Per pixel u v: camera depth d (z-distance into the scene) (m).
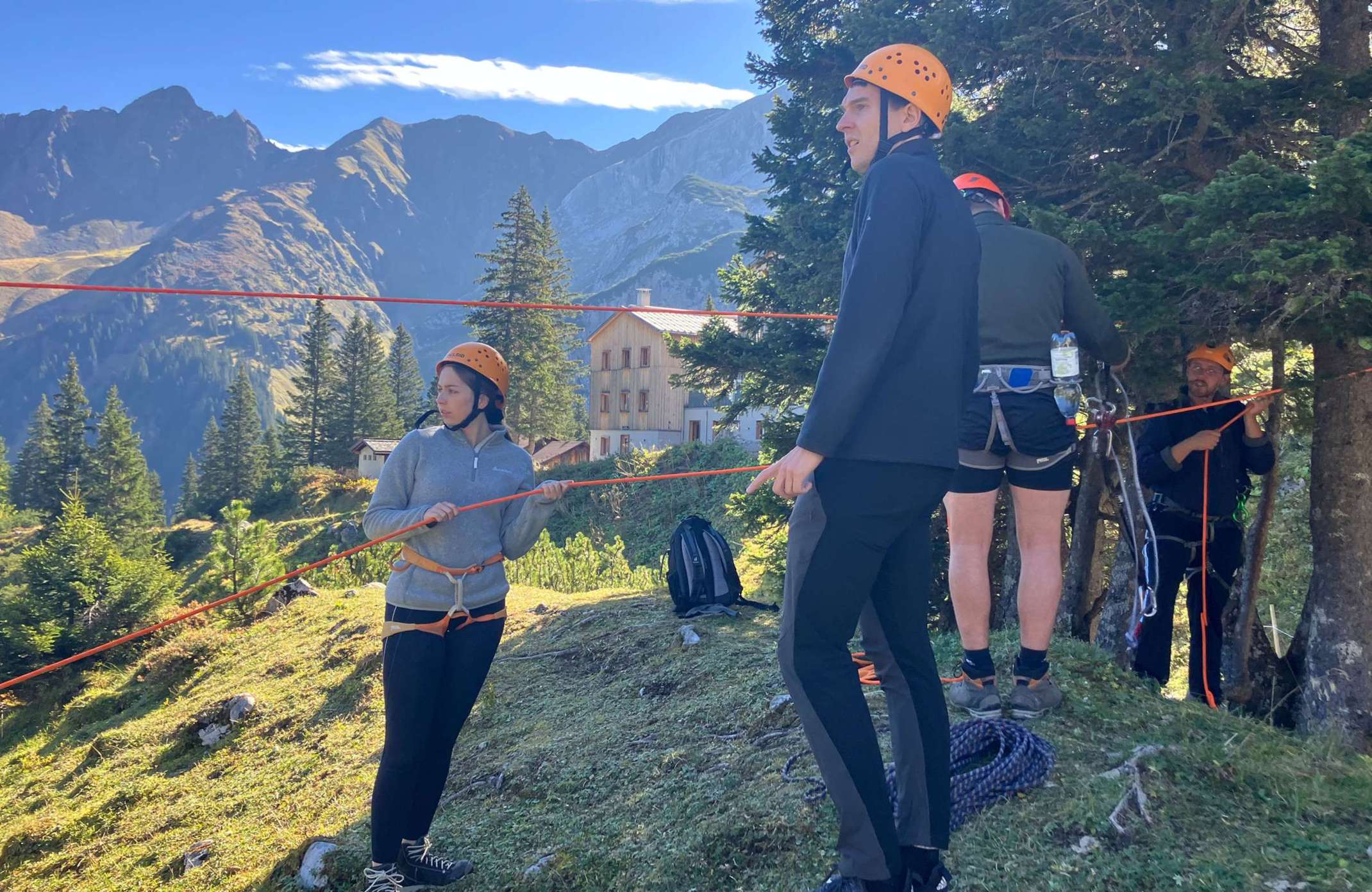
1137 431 5.63
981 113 7.27
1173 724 3.50
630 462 36.28
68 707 13.59
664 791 4.00
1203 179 5.54
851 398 1.84
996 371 3.31
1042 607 3.55
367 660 8.90
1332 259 3.80
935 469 1.98
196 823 6.53
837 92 11.03
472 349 3.65
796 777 3.52
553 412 63.41
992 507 3.53
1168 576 4.84
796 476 1.87
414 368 97.75
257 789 6.91
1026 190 6.26
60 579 27.95
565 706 6.16
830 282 10.20
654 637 7.19
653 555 30.42
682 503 32.84
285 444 81.06
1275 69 6.14
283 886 4.26
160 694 11.29
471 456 3.57
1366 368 4.28
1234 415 4.79
